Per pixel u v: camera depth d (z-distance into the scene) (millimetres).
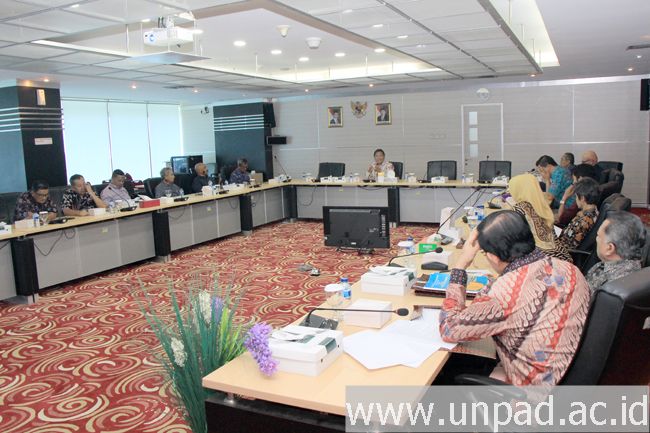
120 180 7922
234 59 8375
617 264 2488
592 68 9516
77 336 4559
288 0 4492
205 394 2125
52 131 9078
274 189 10289
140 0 4227
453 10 4875
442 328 2021
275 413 1826
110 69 7785
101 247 6598
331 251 7613
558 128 11430
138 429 2996
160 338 2266
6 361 4055
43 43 5770
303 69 9914
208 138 15156
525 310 1847
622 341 1562
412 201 9438
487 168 9461
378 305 2498
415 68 9648
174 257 7629
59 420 3129
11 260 5590
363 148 13227
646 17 5336
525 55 7449
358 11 4898
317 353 1892
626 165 11016
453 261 3611
